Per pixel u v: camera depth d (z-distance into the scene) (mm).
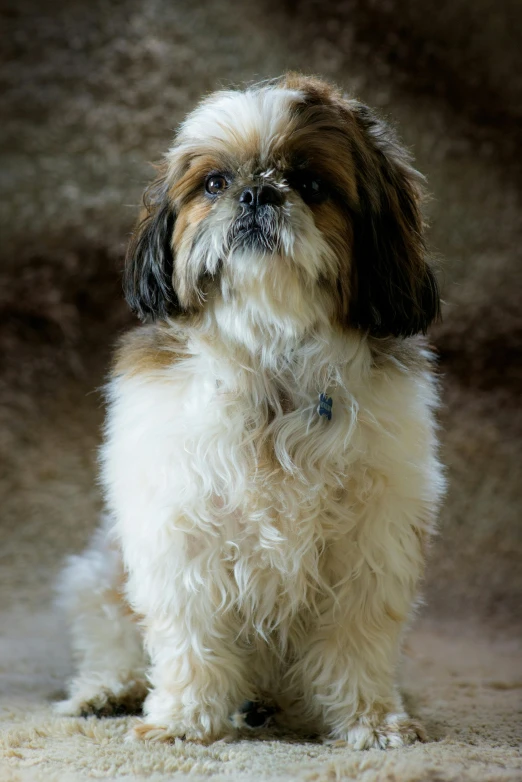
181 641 3094
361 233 3166
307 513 3016
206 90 6812
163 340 3270
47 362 6754
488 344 6973
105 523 3812
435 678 4152
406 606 3146
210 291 3115
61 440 6434
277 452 3027
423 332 3424
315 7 6957
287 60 6898
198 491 3006
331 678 3135
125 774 2607
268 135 3039
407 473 3045
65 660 4227
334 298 3082
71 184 6730
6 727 3133
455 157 6934
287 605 3143
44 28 6898
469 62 6977
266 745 3004
